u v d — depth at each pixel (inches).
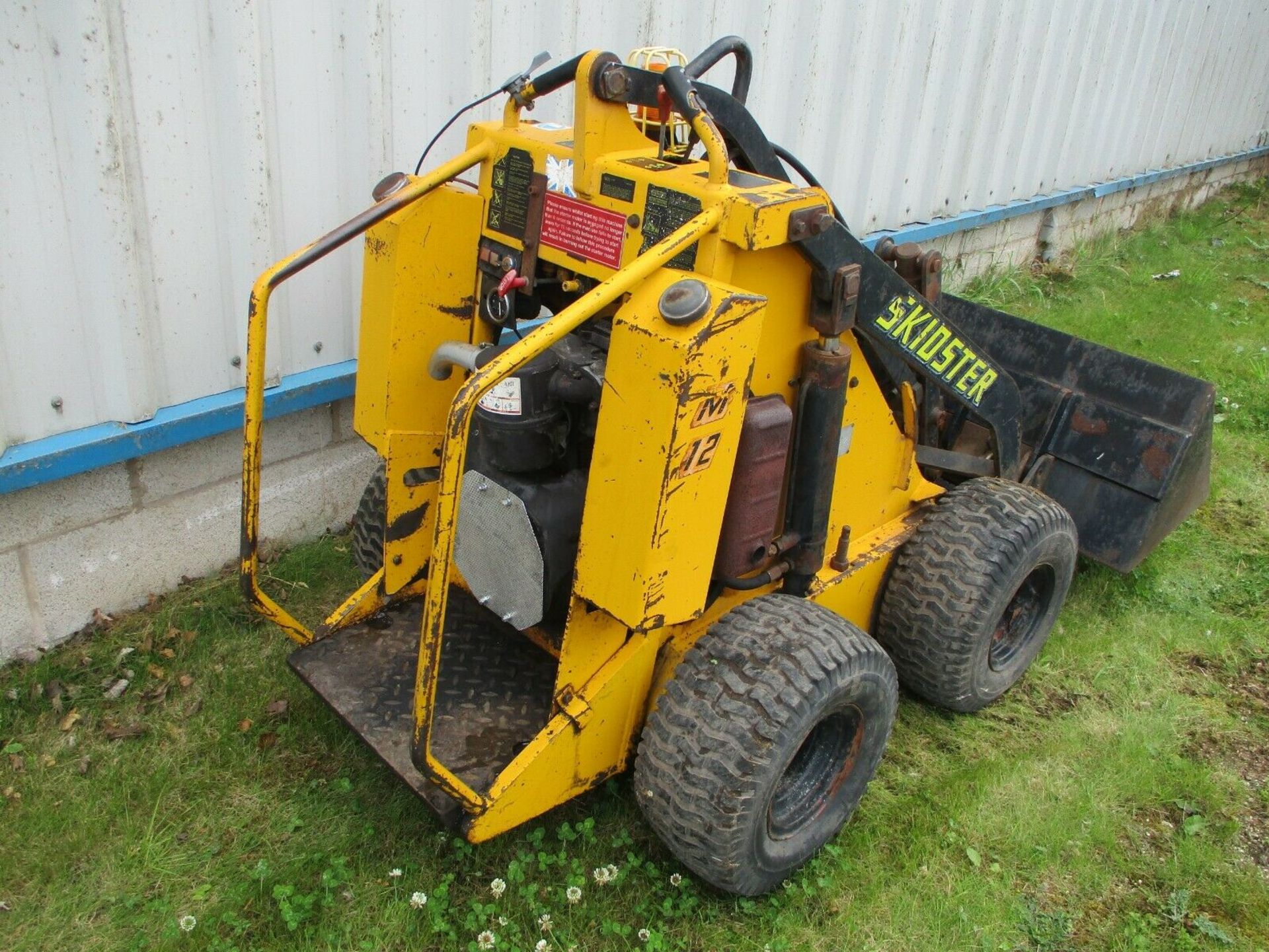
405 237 100.4
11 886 95.8
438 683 105.3
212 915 93.7
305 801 106.4
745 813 90.1
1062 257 321.4
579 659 92.9
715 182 85.4
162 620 129.2
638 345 79.2
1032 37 261.7
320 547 147.3
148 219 116.2
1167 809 119.1
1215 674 142.7
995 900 104.1
